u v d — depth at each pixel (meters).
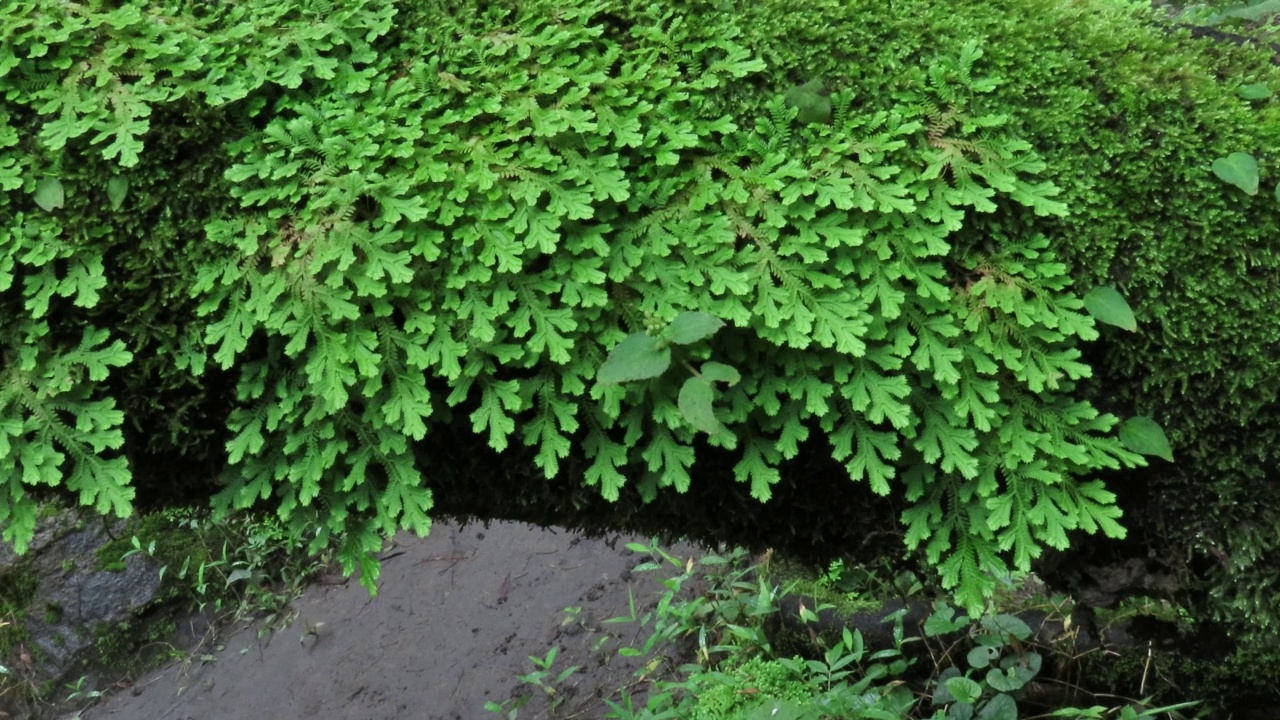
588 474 1.55
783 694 2.58
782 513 1.84
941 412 1.58
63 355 1.46
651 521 1.88
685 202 1.52
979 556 1.62
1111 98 1.58
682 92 1.50
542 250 1.42
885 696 2.39
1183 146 1.54
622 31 1.57
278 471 1.59
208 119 1.45
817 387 1.53
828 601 2.93
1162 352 1.59
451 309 1.49
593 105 1.50
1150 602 1.89
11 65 1.38
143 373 1.52
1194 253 1.55
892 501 1.78
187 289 1.47
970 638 2.49
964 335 1.56
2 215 1.41
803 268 1.50
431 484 1.75
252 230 1.45
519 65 1.52
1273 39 1.71
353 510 1.67
